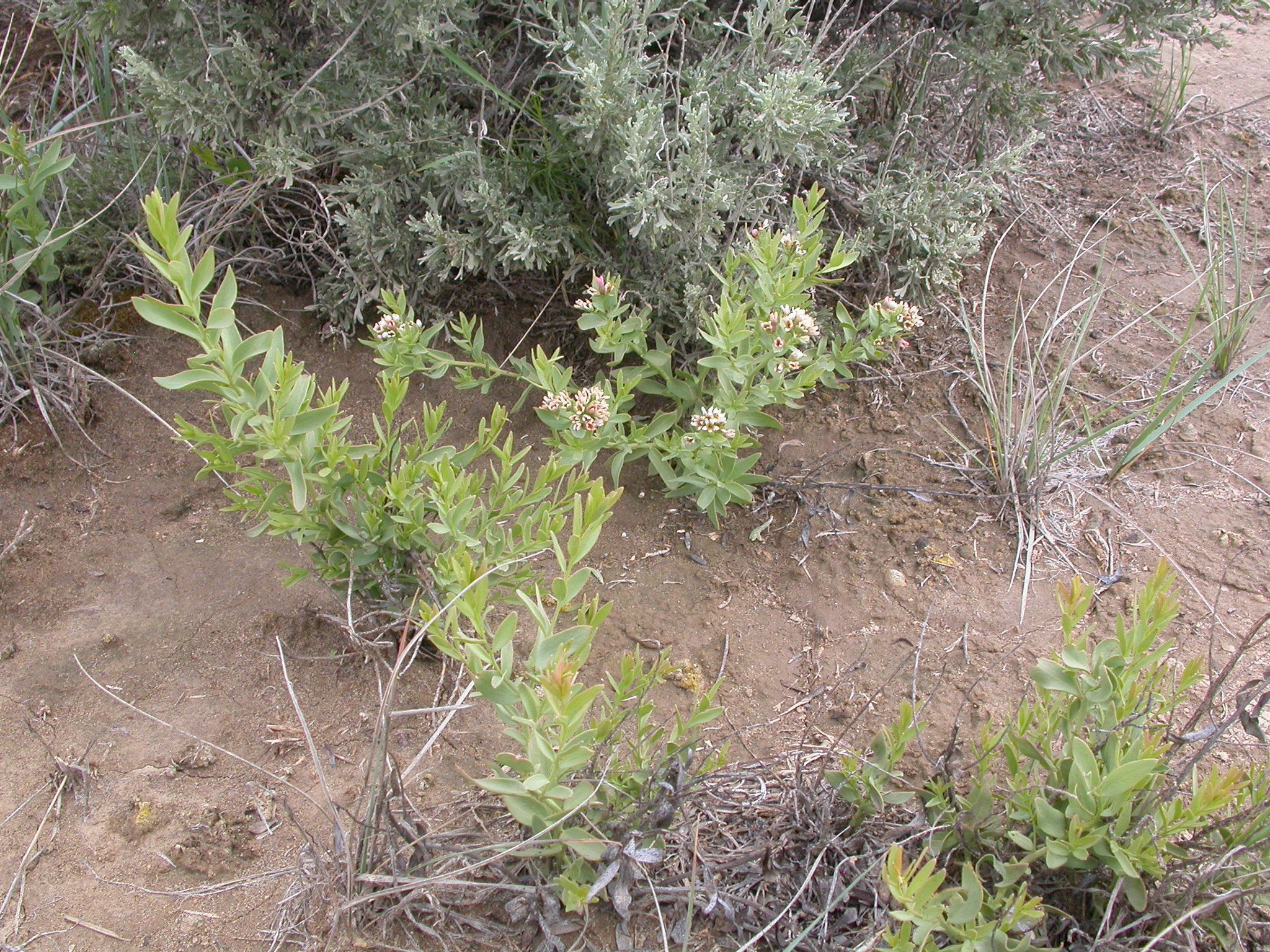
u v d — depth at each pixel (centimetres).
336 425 224
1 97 374
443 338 355
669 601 283
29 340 321
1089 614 274
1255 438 327
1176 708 243
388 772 226
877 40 404
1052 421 308
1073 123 479
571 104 330
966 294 385
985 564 291
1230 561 287
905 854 204
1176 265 399
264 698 249
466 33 345
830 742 243
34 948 198
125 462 311
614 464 290
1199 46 551
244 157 345
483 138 343
